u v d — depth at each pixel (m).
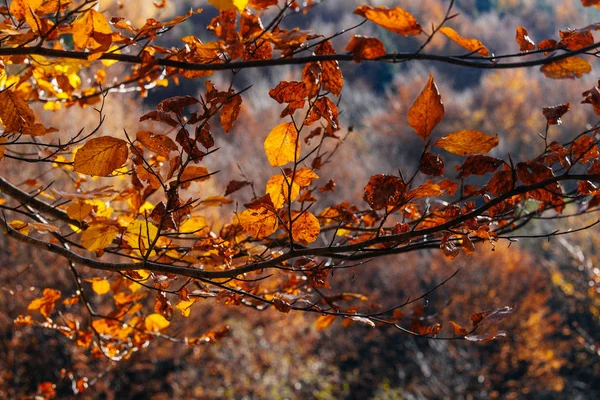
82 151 1.53
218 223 11.61
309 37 1.36
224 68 1.38
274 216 1.65
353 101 42.56
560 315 22.64
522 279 21.80
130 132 16.02
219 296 1.93
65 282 12.75
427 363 20.22
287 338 18.73
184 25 20.27
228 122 1.51
